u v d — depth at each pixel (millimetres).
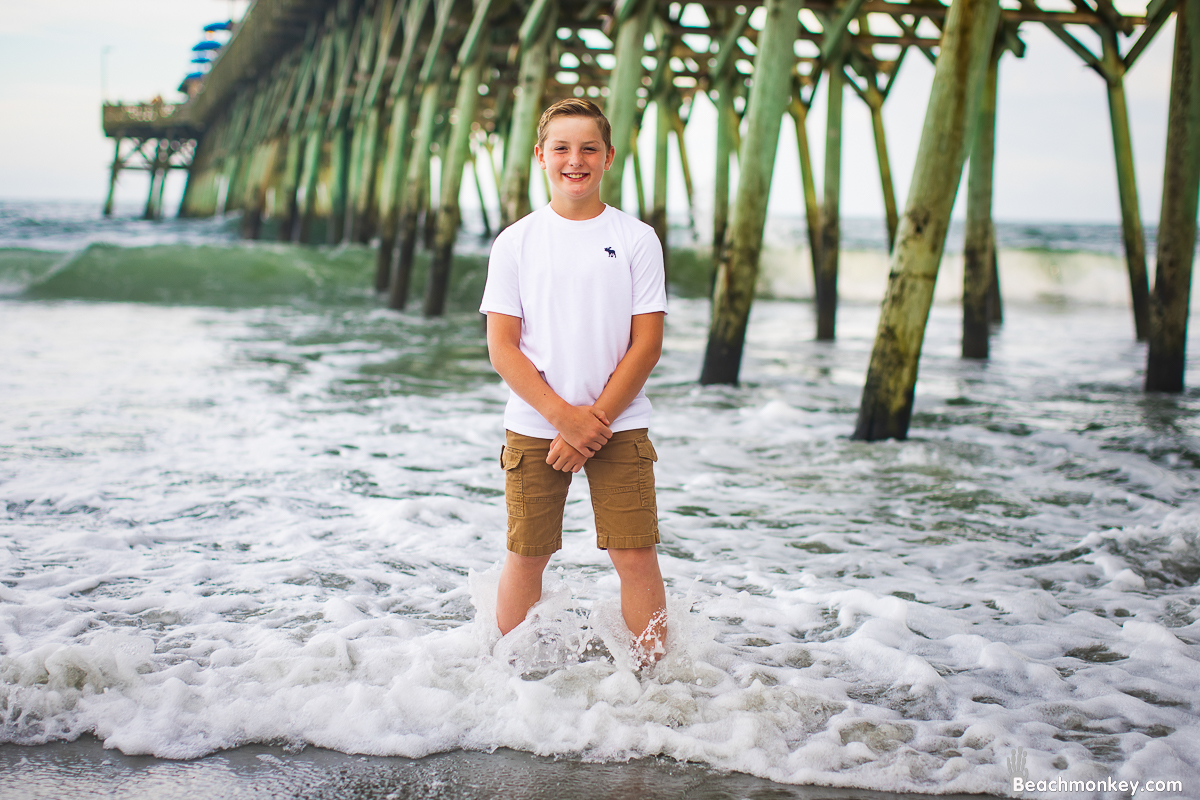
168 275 14086
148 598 2531
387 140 23672
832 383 7535
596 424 1869
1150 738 1880
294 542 3148
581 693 1983
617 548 2006
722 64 12453
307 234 21328
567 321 1938
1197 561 3170
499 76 16266
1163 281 7062
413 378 7258
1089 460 4730
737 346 7160
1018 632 2496
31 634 2236
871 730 1893
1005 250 21375
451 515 3537
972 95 4898
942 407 6426
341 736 1824
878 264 21375
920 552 3283
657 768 1755
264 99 27250
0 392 5781
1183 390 7207
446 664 2088
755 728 1856
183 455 4398
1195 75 6617
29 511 3406
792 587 2848
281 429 5105
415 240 13578
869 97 11555
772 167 6895
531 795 1648
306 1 19500
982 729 1880
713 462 4715
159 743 1775
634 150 19625
